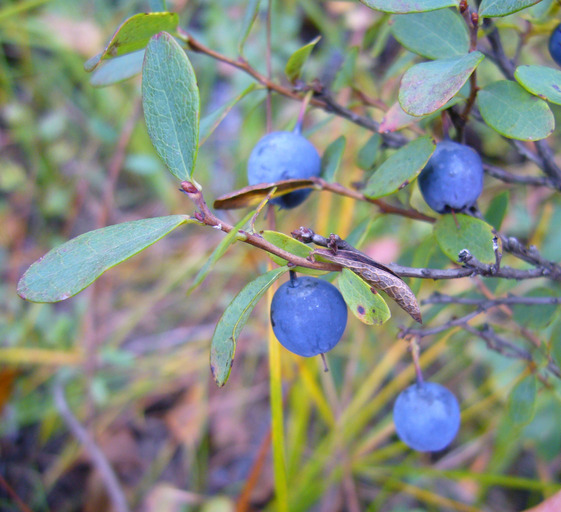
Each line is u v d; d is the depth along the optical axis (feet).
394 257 0.52
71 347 0.57
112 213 0.68
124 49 0.25
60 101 0.72
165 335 0.60
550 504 0.25
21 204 0.68
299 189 0.26
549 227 0.45
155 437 0.55
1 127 0.72
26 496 0.51
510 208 0.51
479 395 0.49
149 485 0.52
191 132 0.18
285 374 0.48
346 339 0.53
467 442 0.49
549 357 0.27
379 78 0.55
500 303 0.26
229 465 0.53
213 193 0.65
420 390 0.25
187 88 0.18
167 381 0.57
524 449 0.49
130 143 0.66
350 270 0.19
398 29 0.23
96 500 0.51
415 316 0.18
